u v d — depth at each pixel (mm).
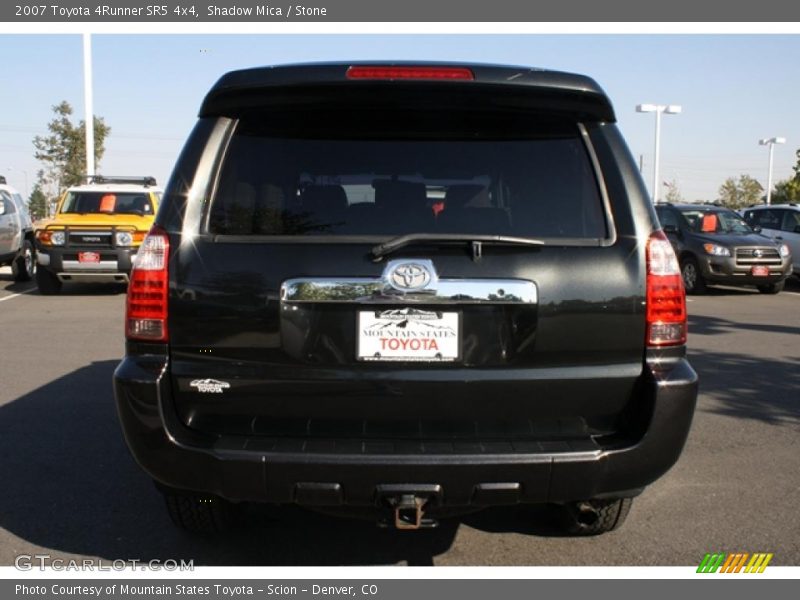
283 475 2877
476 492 2891
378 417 3018
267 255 3018
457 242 2979
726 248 15219
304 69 3066
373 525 4109
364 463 2848
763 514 4242
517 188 3137
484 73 3051
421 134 3182
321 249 3014
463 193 3135
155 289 3049
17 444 5391
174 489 3188
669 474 4855
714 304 13906
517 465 2873
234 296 3004
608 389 3047
